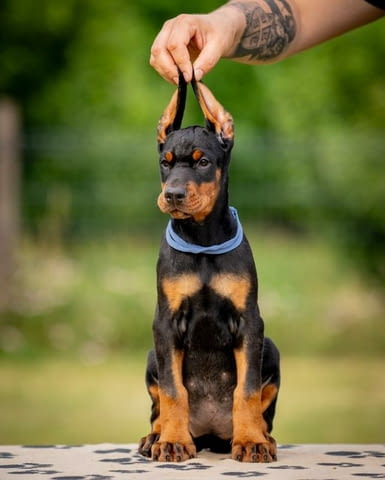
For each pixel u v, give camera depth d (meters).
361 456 4.82
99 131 18.14
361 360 12.09
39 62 18.34
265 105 19.78
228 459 4.78
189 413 5.20
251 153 15.41
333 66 17.50
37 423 9.15
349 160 14.60
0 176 13.25
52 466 4.59
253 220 15.25
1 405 9.94
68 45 18.53
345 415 9.48
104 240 14.62
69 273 13.67
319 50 17.70
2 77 18.17
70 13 18.25
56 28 18.14
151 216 14.91
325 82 17.61
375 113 16.78
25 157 15.62
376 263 14.32
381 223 14.34
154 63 5.02
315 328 12.55
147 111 18.97
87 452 4.99
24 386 10.81
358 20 5.76
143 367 11.75
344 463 4.63
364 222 14.51
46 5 18.05
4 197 13.23
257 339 4.93
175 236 4.98
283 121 18.02
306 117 17.83
